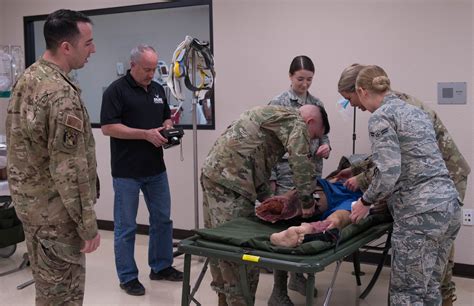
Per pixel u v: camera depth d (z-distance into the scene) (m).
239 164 2.66
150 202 3.83
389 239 3.33
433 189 2.38
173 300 3.55
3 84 4.19
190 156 4.80
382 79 2.48
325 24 4.12
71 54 2.22
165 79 4.92
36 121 2.10
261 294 3.61
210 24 4.55
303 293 3.63
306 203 2.56
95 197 2.35
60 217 2.21
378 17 3.96
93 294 3.65
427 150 2.40
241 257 2.20
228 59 4.51
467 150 3.80
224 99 4.57
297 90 3.61
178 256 4.44
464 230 3.85
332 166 4.20
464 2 3.71
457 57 3.77
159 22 4.95
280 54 4.31
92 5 5.12
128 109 3.63
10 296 3.62
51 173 2.12
